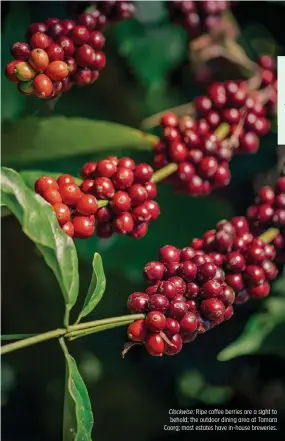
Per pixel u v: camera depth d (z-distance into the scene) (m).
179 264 0.76
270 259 0.81
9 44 1.03
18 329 1.10
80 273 1.07
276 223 0.84
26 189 0.70
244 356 1.05
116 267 1.05
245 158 1.05
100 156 1.04
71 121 0.93
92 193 0.76
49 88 0.75
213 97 0.90
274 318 0.96
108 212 0.77
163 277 0.76
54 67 0.75
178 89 1.09
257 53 1.06
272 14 1.06
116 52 1.09
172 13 1.00
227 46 1.02
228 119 0.90
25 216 0.69
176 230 1.07
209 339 1.06
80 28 0.78
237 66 1.04
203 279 0.74
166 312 0.73
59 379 1.11
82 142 0.95
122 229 0.77
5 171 0.70
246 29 1.06
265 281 0.81
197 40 1.02
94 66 0.79
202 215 1.07
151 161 1.04
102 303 1.06
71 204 0.75
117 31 1.08
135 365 1.09
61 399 1.10
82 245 1.05
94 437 1.09
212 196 1.07
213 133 0.90
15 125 0.94
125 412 1.09
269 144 1.04
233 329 1.04
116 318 0.72
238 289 0.79
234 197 1.06
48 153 0.97
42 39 0.76
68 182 0.75
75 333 0.72
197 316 0.74
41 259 1.10
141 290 1.05
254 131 0.92
